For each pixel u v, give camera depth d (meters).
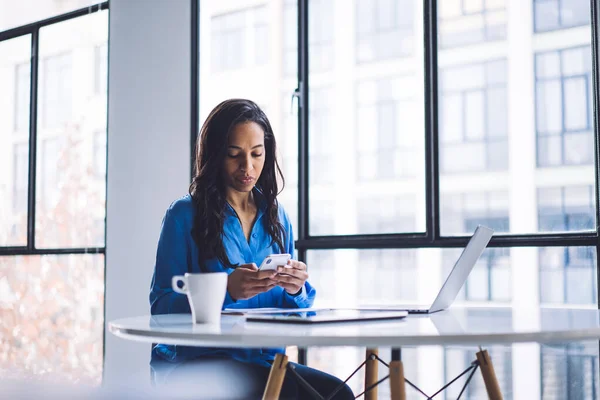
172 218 1.49
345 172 7.43
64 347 3.32
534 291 5.97
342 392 1.42
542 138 2.92
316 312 1.28
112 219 3.22
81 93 3.36
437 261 7.16
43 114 3.50
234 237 1.54
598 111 2.23
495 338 0.91
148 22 3.17
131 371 3.11
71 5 3.41
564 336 0.95
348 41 6.21
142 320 1.20
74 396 3.09
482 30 5.39
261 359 1.46
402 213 7.70
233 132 1.54
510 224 6.95
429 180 2.52
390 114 7.18
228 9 4.60
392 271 7.43
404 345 0.89
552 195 4.70
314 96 2.85
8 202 3.65
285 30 4.66
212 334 0.93
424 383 3.37
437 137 2.52
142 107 3.17
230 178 1.55
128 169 3.19
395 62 6.81
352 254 7.61
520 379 2.70
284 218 1.70
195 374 1.36
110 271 3.21
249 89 4.54
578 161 2.80
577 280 2.70
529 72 5.33
